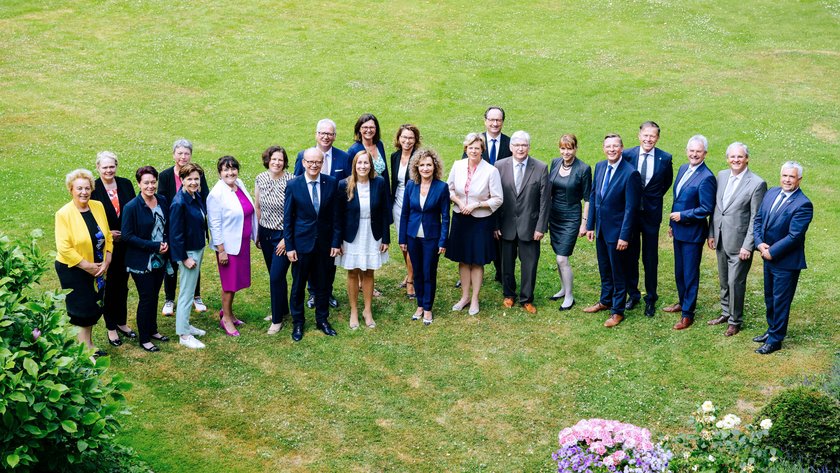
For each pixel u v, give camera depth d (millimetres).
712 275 11164
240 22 24250
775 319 8695
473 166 9609
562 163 9852
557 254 9984
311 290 10367
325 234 9258
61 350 6117
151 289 8891
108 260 8602
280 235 9516
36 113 17516
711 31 24078
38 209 12945
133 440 7414
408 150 10047
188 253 8969
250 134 16656
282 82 19750
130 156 15352
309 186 9055
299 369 8750
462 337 9453
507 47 22578
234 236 9195
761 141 16312
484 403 8133
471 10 25906
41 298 6855
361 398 8219
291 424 7777
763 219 8656
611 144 9211
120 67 20578
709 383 8336
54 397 5625
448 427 7754
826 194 13805
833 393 7715
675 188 9367
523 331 9578
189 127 17031
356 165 9148
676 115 17781
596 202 9586
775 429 6746
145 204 8734
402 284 11031
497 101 18750
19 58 20891
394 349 9180
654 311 9867
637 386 8352
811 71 20672
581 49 22469
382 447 7457
